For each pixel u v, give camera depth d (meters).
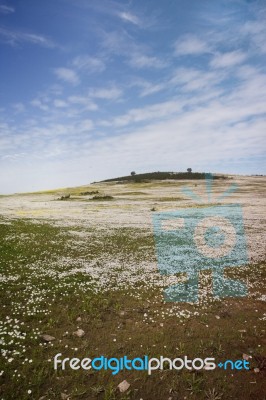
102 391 6.98
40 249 20.75
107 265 17.41
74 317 10.47
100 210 51.69
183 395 6.89
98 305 11.54
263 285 14.39
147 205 59.59
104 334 9.43
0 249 20.00
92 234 27.94
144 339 9.16
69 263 17.53
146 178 152.62
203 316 10.80
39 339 8.95
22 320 10.09
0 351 8.16
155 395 6.88
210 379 7.44
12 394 6.63
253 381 7.38
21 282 13.83
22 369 7.51
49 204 65.56
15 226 31.25
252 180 129.00
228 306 11.84
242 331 9.71
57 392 6.84
